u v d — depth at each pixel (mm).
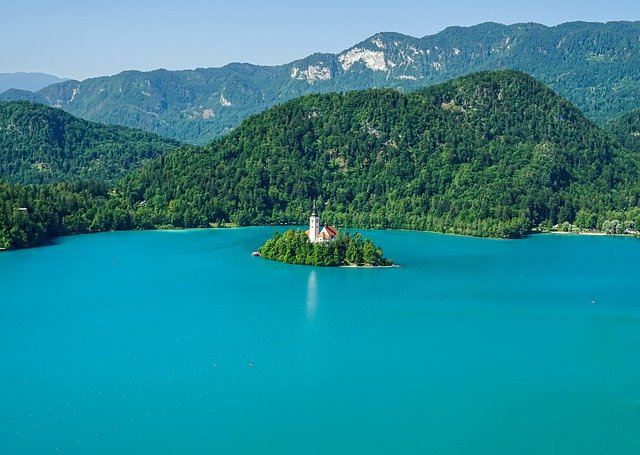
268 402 188875
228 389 197250
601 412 187000
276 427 174250
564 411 187125
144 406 184750
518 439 171250
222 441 167000
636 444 169750
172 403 186875
